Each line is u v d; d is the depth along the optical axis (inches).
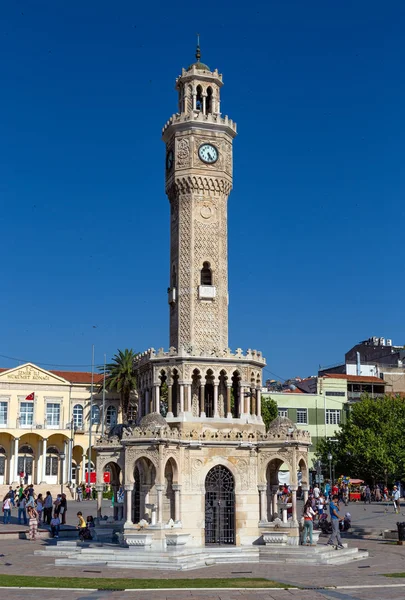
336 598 1380.4
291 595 1417.3
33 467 5383.9
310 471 5482.3
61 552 2176.4
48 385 5378.9
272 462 2615.7
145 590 1466.5
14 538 2652.6
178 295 2679.6
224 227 2755.9
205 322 2647.6
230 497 2476.6
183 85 2837.1
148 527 2167.8
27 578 1658.5
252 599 1363.2
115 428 2738.7
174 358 2541.8
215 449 2477.9
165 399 3011.8
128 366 5078.7
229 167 2797.7
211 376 2591.0
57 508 2674.7
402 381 6343.5
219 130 2783.0
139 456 2293.3
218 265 2701.8
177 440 2373.3
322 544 2305.6
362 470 4658.0
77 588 1482.5
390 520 3083.2
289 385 6624.0
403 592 1456.7
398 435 4633.4
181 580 1649.9
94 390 5502.0
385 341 7755.9
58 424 5374.0
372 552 2282.2
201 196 2731.3
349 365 6491.1
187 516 2407.7
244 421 2568.9
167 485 2431.1
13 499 4116.6
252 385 2652.6
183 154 2741.1
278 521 2388.0
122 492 2630.4
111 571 1872.5
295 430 2456.9
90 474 5108.3
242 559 2142.0
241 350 2610.7
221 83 2851.9
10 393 5275.6
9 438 5300.2
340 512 3452.3
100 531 2453.2
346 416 5620.1
